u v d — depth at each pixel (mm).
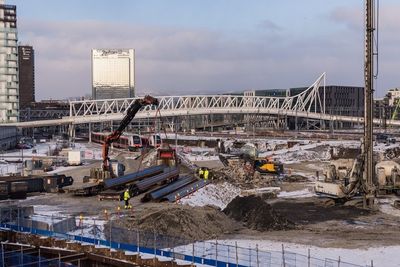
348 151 113562
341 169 63031
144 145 124000
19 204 56188
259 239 40438
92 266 34312
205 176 69062
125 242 35344
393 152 114625
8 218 42031
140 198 58719
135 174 67062
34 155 121750
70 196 62312
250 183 73500
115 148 138125
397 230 44594
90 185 63781
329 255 35344
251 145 106375
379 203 58844
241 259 32500
